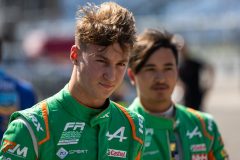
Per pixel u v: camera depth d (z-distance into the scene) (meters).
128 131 4.52
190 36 50.12
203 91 14.18
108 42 4.02
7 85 7.70
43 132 4.14
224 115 26.03
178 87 14.55
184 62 13.62
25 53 35.22
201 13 56.03
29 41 36.47
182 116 6.03
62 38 34.22
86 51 4.11
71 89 4.30
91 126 4.30
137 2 53.25
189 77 13.58
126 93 13.17
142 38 5.97
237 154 16.33
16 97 7.75
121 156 4.45
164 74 5.92
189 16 53.69
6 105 7.65
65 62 28.67
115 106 4.58
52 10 52.56
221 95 35.00
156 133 5.87
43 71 24.42
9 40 35.88
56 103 4.30
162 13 54.28
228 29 50.88
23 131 4.10
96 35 4.02
